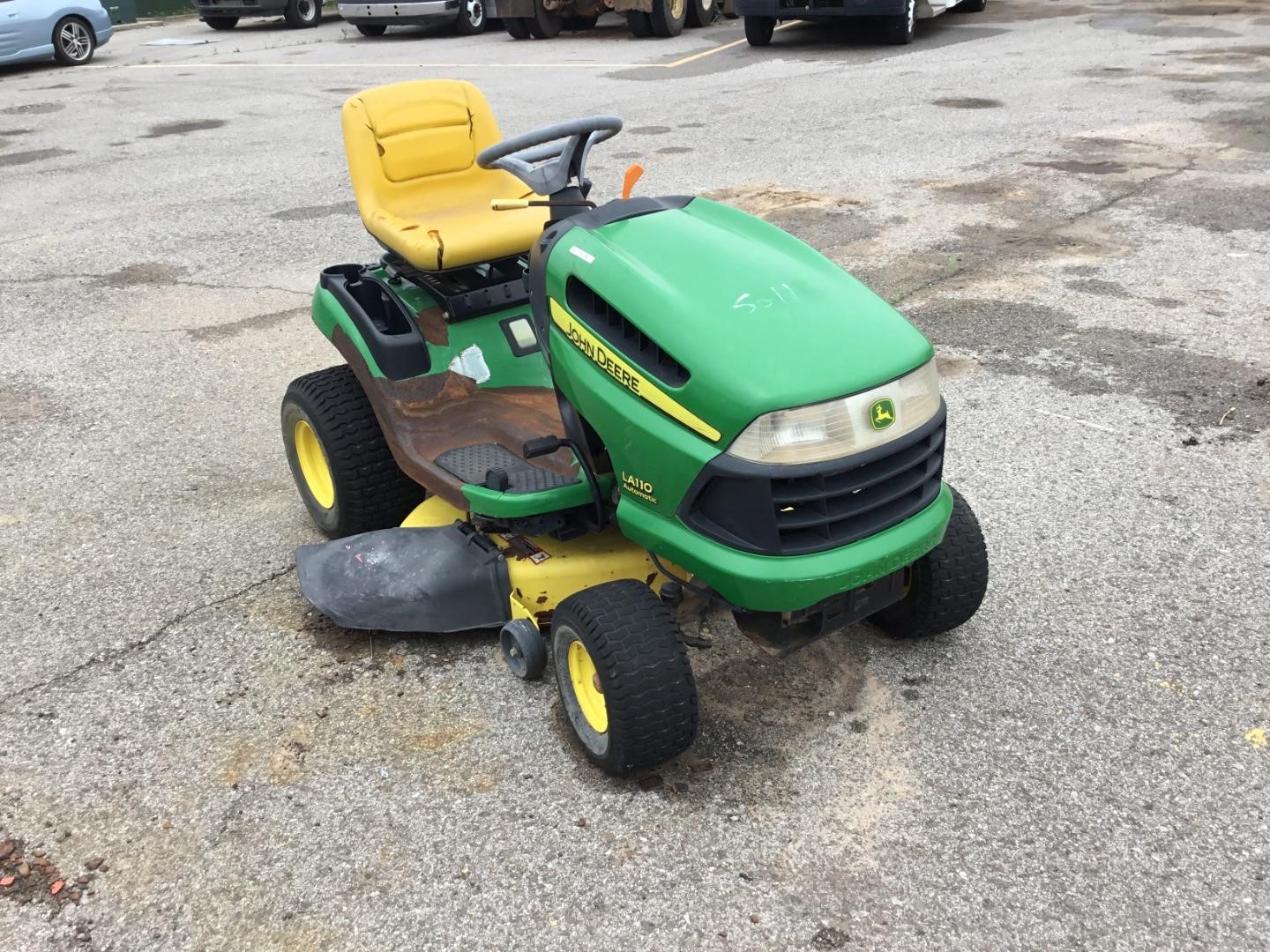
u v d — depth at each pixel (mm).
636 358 2617
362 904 2479
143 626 3523
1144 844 2559
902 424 2521
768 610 2508
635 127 10047
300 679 3246
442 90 4129
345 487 3682
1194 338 5273
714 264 2688
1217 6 15656
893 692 3094
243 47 17250
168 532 4078
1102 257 6383
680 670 2613
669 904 2451
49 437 4852
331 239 7457
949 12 16375
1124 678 3113
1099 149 8641
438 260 3574
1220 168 7945
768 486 2402
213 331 5992
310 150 10031
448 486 3102
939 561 3016
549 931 2396
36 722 3100
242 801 2789
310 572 3432
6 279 6922
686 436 2508
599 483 2992
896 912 2408
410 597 3227
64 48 15914
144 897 2518
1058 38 13781
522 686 3182
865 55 13281
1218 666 3145
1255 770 2762
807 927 2381
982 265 6320
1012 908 2408
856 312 2611
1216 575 3551
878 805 2705
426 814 2727
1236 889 2436
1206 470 4152
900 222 7102
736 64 13141
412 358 3566
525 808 2736
